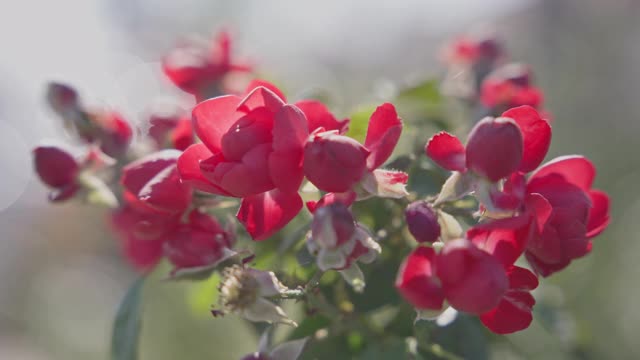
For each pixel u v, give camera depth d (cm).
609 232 99
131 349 52
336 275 49
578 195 43
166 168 45
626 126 134
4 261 188
